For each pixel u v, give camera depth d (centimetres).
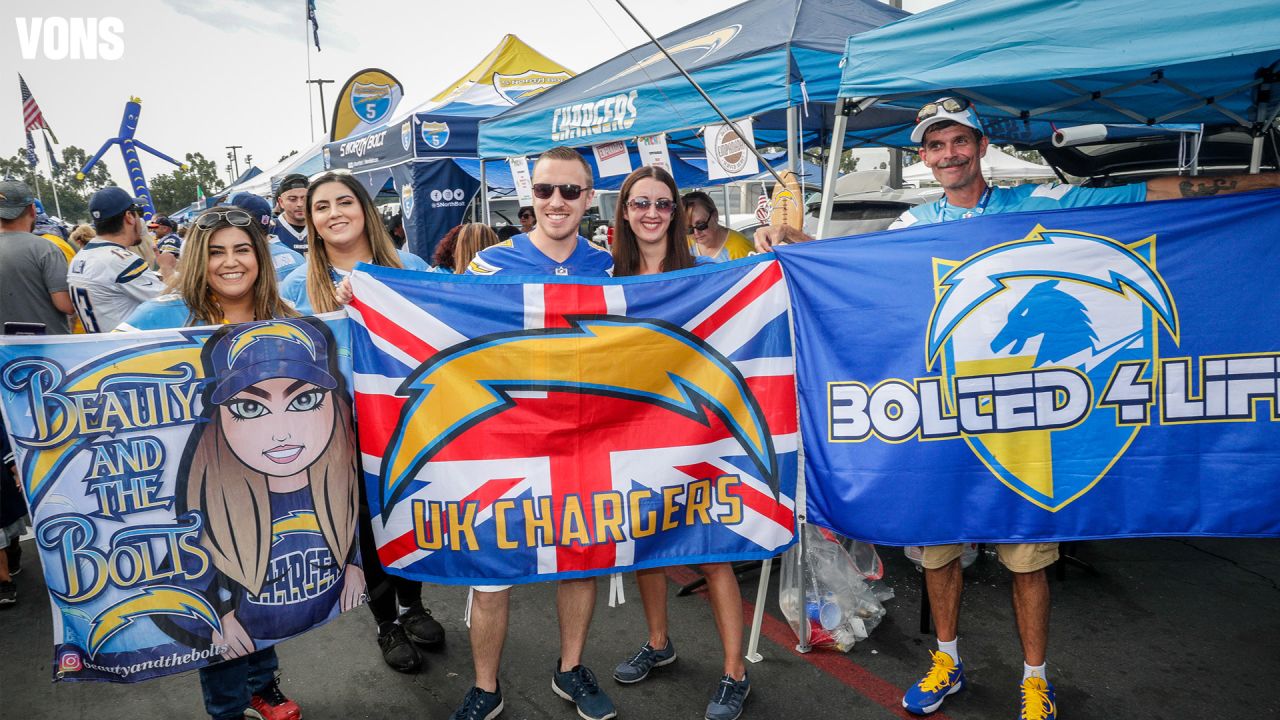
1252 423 230
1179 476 235
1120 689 281
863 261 251
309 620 239
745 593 376
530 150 546
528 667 309
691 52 468
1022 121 466
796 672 299
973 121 265
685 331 251
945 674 270
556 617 355
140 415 220
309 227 293
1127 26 217
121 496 218
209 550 227
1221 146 646
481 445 243
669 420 251
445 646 330
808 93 388
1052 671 294
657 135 482
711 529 255
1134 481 237
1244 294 229
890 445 251
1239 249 229
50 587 213
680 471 251
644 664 296
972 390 244
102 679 219
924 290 247
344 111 1122
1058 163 725
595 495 248
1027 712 248
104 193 400
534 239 299
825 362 255
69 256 602
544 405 245
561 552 247
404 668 306
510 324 244
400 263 314
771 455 255
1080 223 237
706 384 253
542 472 245
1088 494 240
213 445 227
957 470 246
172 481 223
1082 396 239
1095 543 421
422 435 242
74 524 214
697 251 501
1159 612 341
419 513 243
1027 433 243
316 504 239
